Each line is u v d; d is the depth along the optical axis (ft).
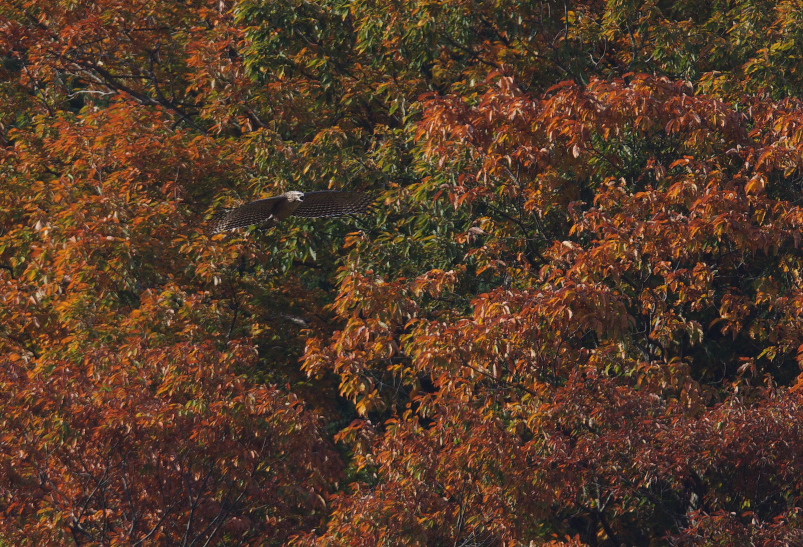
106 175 205.36
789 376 176.96
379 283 142.20
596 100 142.20
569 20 205.57
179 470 139.44
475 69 206.08
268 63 202.49
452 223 177.78
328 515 162.50
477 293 187.83
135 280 179.11
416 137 152.35
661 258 145.48
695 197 140.87
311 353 147.64
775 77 174.91
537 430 132.98
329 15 206.08
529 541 132.77
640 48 201.05
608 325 128.67
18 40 239.71
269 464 143.02
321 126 219.61
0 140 247.70
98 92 256.32
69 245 168.66
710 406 159.53
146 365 144.25
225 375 142.20
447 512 132.05
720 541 120.37
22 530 128.98
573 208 148.56
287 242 181.88
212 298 205.05
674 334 164.45
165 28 252.01
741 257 161.68
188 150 194.70
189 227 194.29
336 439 142.72
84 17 238.48
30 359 170.50
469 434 134.62
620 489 132.05
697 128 143.33
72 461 136.36
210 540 144.77
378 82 216.33
